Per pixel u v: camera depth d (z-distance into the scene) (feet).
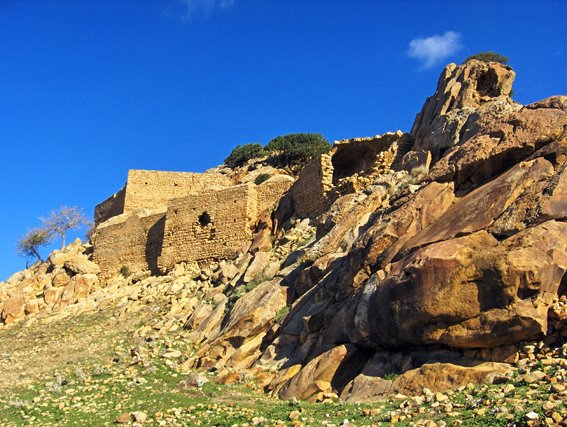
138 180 193.16
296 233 120.37
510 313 52.70
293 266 94.84
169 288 130.82
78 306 138.00
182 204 151.43
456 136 103.35
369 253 70.13
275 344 78.13
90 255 168.35
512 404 45.21
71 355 103.65
